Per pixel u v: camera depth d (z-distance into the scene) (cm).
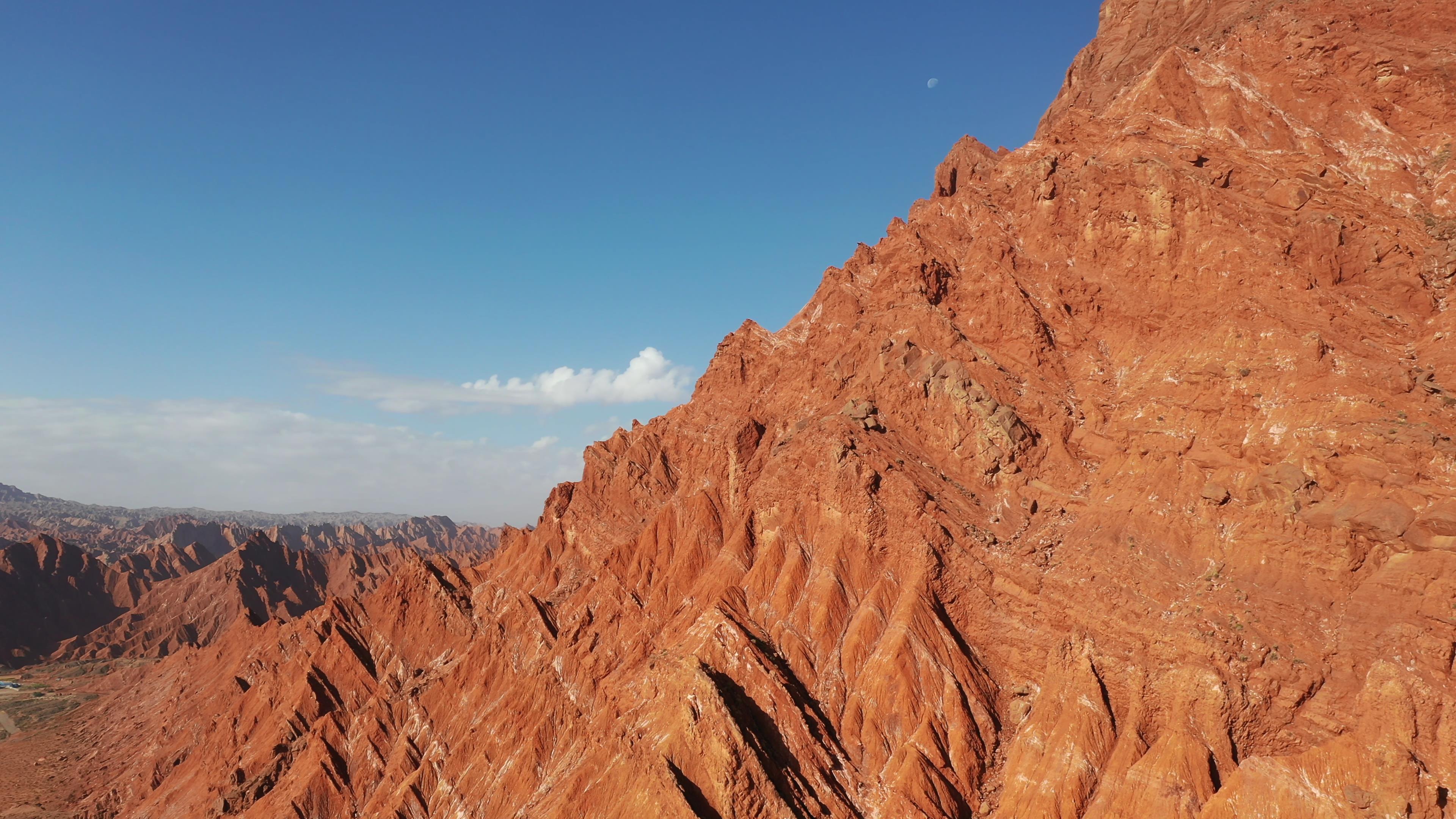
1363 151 6938
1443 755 3684
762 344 10450
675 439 10506
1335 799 3778
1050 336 7106
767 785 5069
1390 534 4366
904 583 6003
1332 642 4338
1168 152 7262
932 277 7869
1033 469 6347
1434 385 4947
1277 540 4762
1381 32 7419
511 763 7062
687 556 7788
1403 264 5928
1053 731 4866
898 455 6575
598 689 7169
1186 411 5697
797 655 5984
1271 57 7794
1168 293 6644
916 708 5303
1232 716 4353
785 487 7012
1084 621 5131
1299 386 5228
